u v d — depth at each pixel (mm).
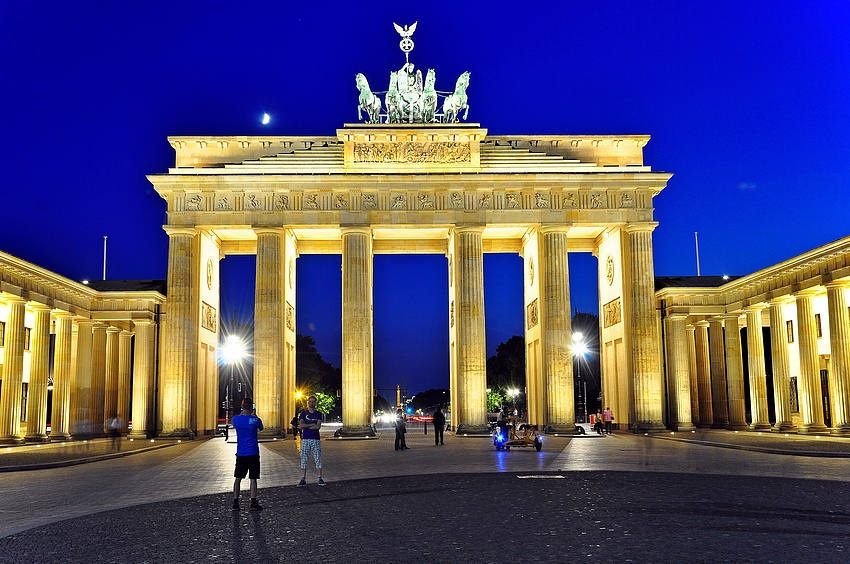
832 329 70312
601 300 99250
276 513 26594
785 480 34688
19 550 20438
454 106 92062
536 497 29656
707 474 37781
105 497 31844
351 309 85438
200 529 23375
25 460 50406
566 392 85125
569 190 87938
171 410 83938
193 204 86688
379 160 88062
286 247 89000
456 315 87812
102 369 89500
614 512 25422
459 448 63344
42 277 76062
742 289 86875
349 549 19969
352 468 44844
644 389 85688
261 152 90000
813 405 75000
